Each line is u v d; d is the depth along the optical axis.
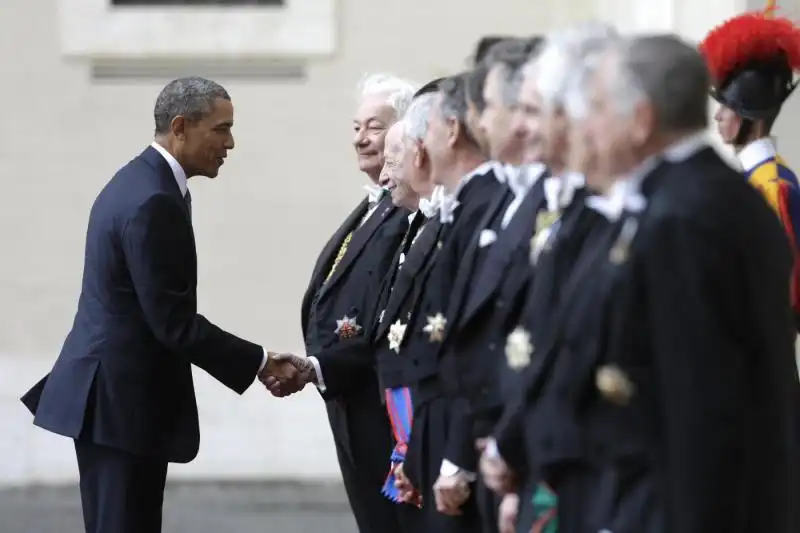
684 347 8.29
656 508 8.86
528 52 11.79
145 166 16.14
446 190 13.16
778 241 8.81
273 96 25.56
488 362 11.65
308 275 25.66
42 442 25.80
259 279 25.64
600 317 8.95
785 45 13.47
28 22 25.33
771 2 14.27
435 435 12.88
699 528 8.24
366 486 16.27
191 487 25.70
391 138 14.75
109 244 15.80
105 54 25.30
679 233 8.40
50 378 16.28
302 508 24.44
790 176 13.71
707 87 9.02
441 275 12.70
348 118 25.56
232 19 25.31
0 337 25.64
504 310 11.32
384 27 25.58
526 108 10.96
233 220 25.61
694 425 8.23
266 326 25.67
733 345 8.38
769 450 8.46
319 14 25.39
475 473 12.02
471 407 11.80
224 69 25.53
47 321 25.59
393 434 15.20
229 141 16.64
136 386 15.83
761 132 13.70
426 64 25.61
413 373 13.09
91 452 16.06
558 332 9.42
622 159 9.02
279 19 25.33
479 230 12.20
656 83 8.84
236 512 24.16
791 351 8.78
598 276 9.07
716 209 8.45
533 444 9.66
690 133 8.93
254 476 25.84
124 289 15.86
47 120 25.42
